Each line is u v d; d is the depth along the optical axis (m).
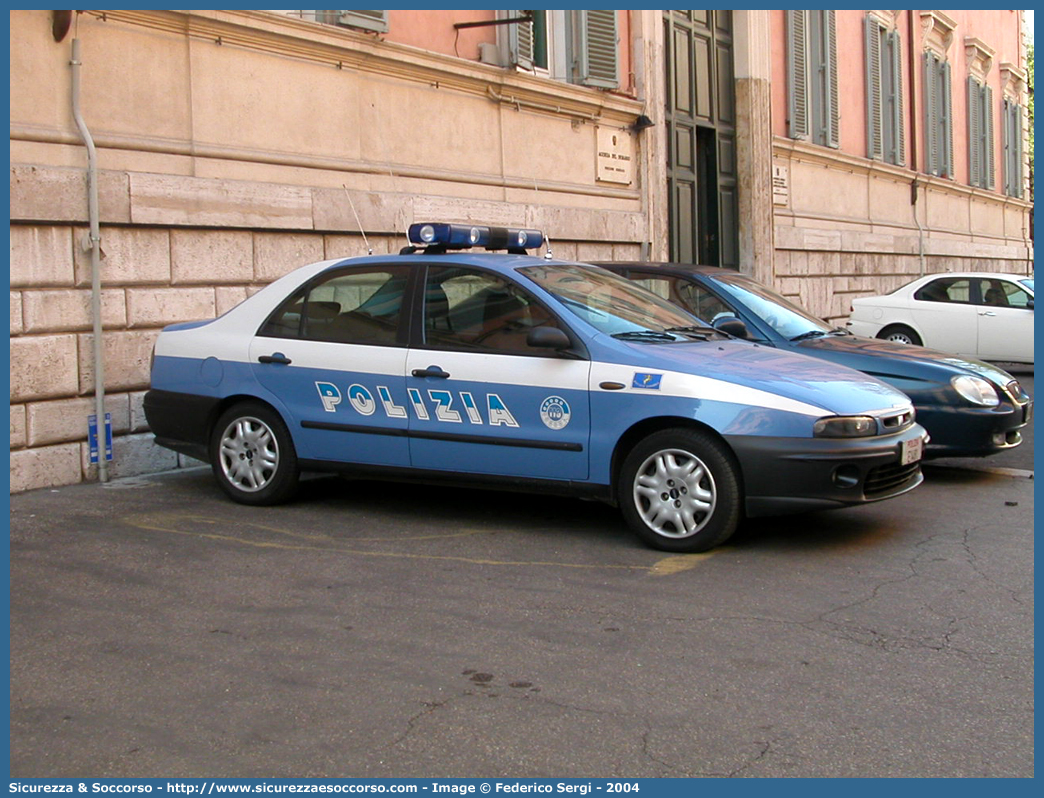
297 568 5.96
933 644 4.77
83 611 5.25
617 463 6.41
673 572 5.86
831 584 5.64
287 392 7.22
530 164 13.26
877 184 23.97
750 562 6.05
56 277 8.14
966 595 5.47
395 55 11.07
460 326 6.79
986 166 31.22
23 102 7.96
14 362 7.88
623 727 3.95
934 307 16.20
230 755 3.76
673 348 6.48
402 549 6.35
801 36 20.25
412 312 6.95
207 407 7.49
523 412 6.51
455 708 4.11
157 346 7.79
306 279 7.38
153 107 8.91
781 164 19.78
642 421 6.25
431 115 11.73
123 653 4.70
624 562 6.06
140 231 8.72
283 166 10.01
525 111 13.12
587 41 13.98
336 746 3.82
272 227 9.73
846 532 6.79
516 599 5.40
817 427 5.98
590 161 14.34
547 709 4.10
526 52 12.88
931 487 8.34
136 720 4.04
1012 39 34.16
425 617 5.14
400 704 4.16
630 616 5.14
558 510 7.36
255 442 7.41
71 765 3.70
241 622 5.09
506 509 7.39
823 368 6.64
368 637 4.88
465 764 3.68
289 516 7.17
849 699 4.19
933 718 4.02
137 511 7.34
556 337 6.30
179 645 4.79
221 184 9.28
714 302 8.48
